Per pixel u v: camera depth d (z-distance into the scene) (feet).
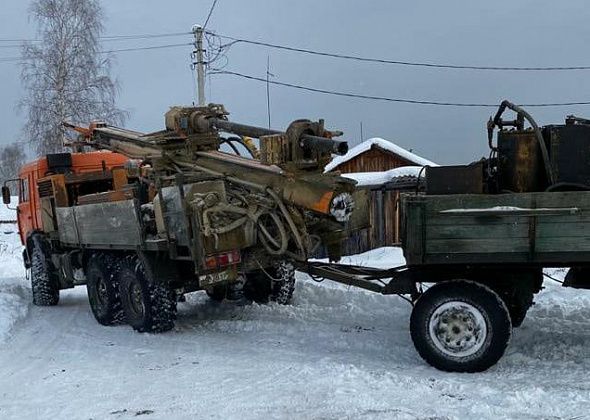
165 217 25.29
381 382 18.65
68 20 99.40
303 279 36.50
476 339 19.36
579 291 30.12
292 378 19.62
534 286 21.27
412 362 20.99
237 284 31.55
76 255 33.55
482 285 19.56
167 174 28.50
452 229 19.38
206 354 23.16
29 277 47.34
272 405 17.43
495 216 19.07
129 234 27.07
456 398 17.31
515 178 20.70
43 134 97.19
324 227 25.13
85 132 36.73
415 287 21.35
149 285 26.84
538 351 21.27
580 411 15.98
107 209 28.53
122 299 28.78
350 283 22.79
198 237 23.76
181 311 31.78
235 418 16.62
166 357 23.15
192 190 24.02
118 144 34.14
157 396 18.79
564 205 18.63
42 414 17.87
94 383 20.51
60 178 33.88
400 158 68.59
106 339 27.04
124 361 23.03
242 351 23.31
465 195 19.31
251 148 29.68
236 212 24.36
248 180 25.43
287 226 24.34
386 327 25.99
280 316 28.78
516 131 20.85
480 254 19.22
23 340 27.73
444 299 19.71
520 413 16.01
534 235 18.83
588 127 19.66
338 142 21.75
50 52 98.53
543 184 20.62
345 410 16.78
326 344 23.67
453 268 20.59
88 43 99.76
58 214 33.83
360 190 25.32
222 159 26.68
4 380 21.57
